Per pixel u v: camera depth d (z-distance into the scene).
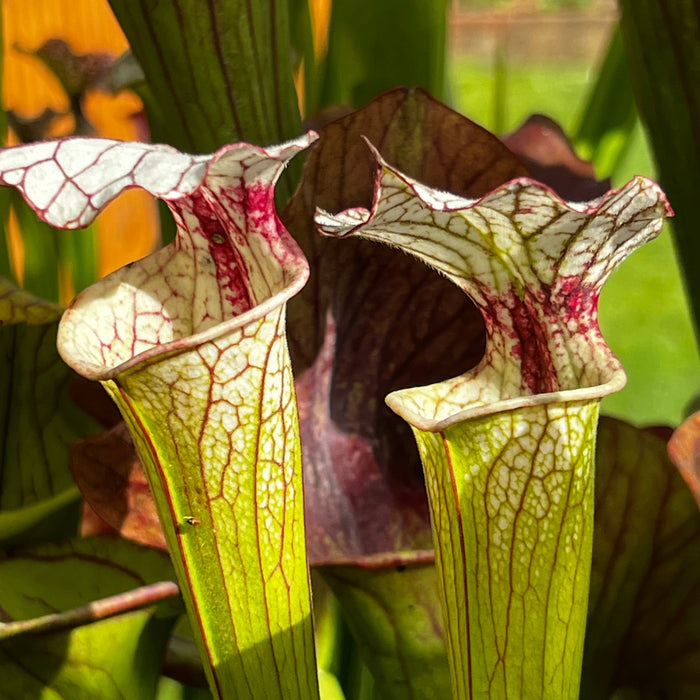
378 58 0.45
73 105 0.52
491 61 2.20
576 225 0.32
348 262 0.38
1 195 0.46
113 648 0.37
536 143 0.44
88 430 0.43
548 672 0.33
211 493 0.32
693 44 0.37
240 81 0.38
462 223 0.33
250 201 0.32
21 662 0.36
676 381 1.18
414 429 0.33
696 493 0.32
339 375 0.40
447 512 0.33
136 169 0.31
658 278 1.38
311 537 0.39
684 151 0.39
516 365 0.35
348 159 0.37
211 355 0.32
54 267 0.49
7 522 0.43
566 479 0.32
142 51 0.38
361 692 0.43
